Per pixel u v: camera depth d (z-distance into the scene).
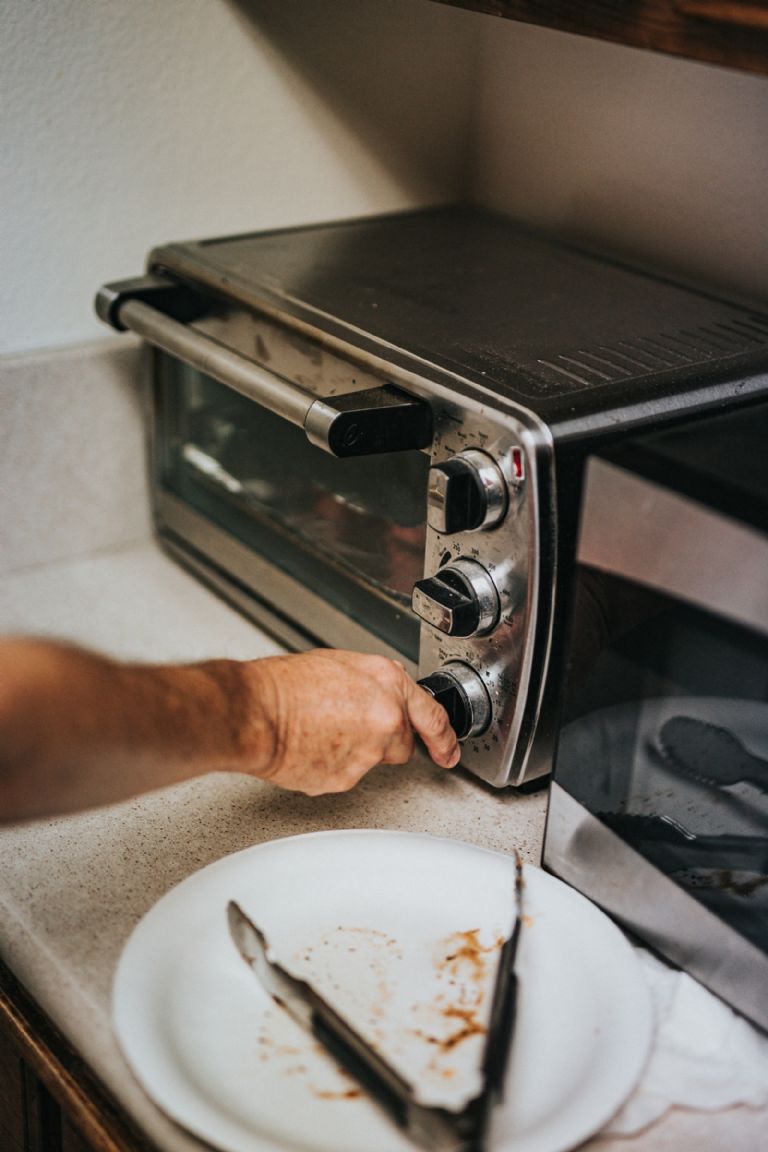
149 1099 0.54
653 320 0.82
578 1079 0.54
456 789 0.77
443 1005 0.58
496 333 0.77
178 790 0.76
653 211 0.96
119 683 0.52
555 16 0.63
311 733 0.63
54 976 0.61
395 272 0.89
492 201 1.11
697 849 0.59
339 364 0.76
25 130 0.89
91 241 0.95
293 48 0.97
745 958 0.58
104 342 0.98
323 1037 0.55
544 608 0.67
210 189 0.99
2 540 0.99
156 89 0.93
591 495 0.57
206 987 0.59
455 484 0.66
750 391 0.72
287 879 0.64
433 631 0.74
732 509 0.51
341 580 0.84
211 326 0.89
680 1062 0.57
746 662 0.52
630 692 0.59
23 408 0.95
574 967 0.60
